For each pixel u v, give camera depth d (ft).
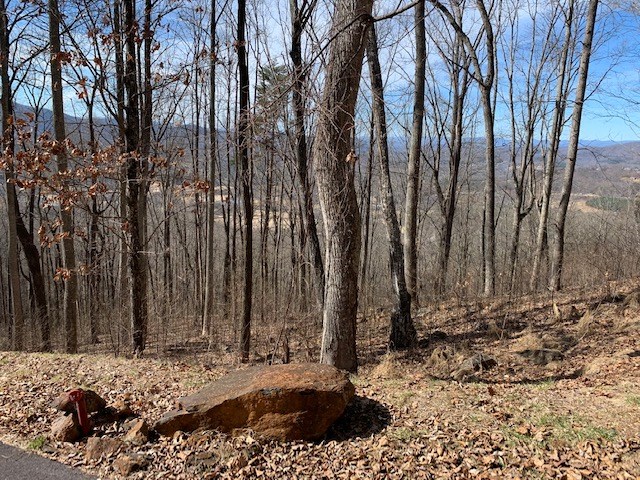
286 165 32.63
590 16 39.96
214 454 14.97
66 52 28.09
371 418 17.12
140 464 14.67
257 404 15.92
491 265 46.39
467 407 17.81
